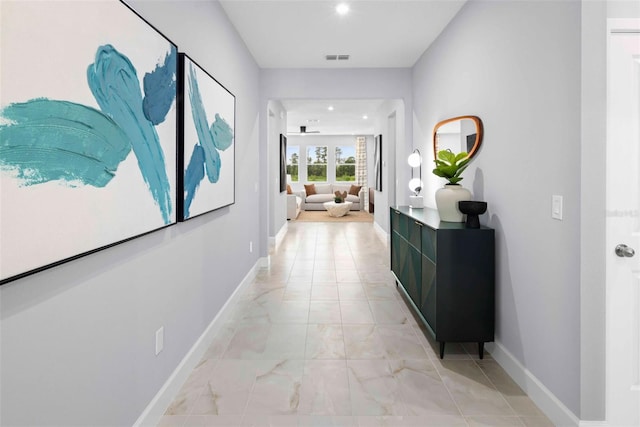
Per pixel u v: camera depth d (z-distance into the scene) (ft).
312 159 40.52
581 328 5.18
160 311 5.88
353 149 40.32
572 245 5.33
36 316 3.34
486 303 7.61
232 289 10.56
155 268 5.70
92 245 3.98
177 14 6.50
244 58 12.01
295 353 8.00
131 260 4.98
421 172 13.83
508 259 7.18
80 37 3.74
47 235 3.34
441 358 7.78
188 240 7.09
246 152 12.35
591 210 5.09
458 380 6.97
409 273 10.12
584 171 5.08
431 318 8.00
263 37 11.57
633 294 5.15
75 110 3.68
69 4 3.57
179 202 6.48
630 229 5.10
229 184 9.73
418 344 8.47
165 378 6.08
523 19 6.51
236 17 10.03
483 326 7.62
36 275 3.34
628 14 4.99
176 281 6.52
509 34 7.02
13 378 3.12
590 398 5.22
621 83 5.03
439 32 11.24
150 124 5.31
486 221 8.10
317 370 7.30
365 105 22.88
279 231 22.15
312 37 11.63
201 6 7.82
